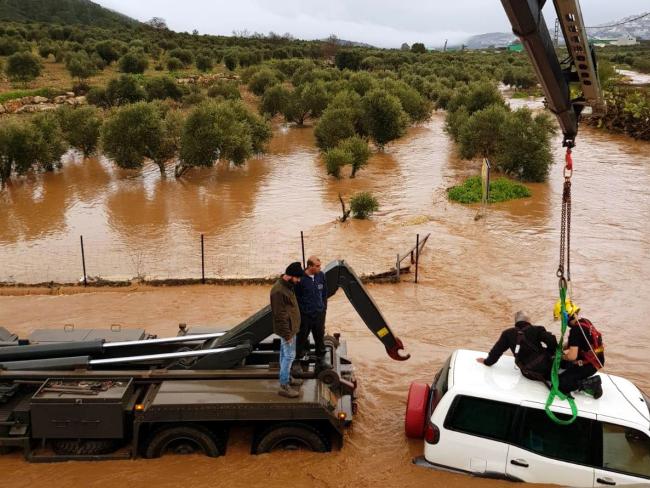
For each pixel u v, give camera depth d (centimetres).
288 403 730
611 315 1348
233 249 1875
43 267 1714
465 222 2183
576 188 2781
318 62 9131
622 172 3155
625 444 657
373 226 2133
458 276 1592
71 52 7125
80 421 728
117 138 2955
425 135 4609
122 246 1934
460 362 769
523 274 1614
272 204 2525
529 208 2405
